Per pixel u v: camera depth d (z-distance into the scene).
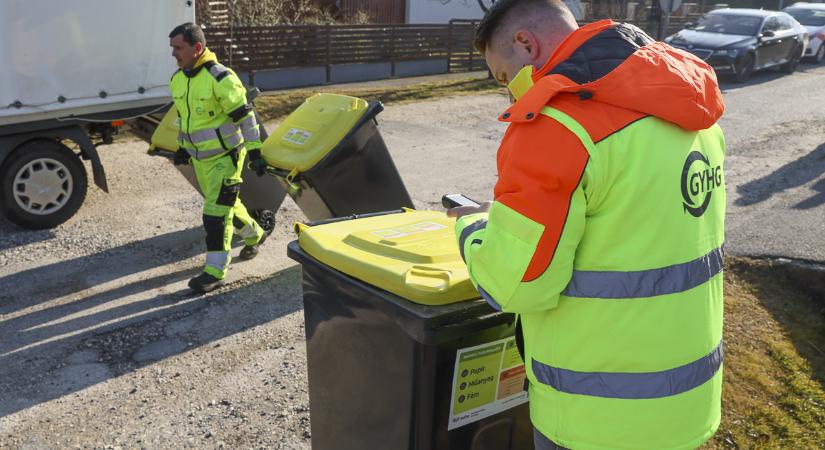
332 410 2.36
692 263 1.60
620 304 1.54
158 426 3.27
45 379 3.65
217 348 4.01
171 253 5.44
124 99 6.08
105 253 5.40
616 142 1.47
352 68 14.55
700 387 1.66
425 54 15.95
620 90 1.48
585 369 1.60
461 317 1.87
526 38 1.66
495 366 2.02
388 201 4.61
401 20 20.00
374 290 2.01
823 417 3.25
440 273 1.95
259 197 5.59
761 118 10.98
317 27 13.61
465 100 12.75
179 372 3.75
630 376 1.58
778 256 5.11
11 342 4.03
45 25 5.47
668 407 1.61
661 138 1.52
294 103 11.47
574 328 1.59
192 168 5.42
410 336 1.90
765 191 6.93
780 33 16.22
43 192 5.77
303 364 3.85
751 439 3.08
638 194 1.49
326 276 2.21
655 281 1.54
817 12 20.23
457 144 9.30
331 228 2.45
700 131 1.66
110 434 3.21
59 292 4.70
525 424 2.18
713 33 15.92
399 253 2.15
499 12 1.68
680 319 1.59
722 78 15.62
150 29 6.09
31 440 3.16
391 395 2.04
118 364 3.82
